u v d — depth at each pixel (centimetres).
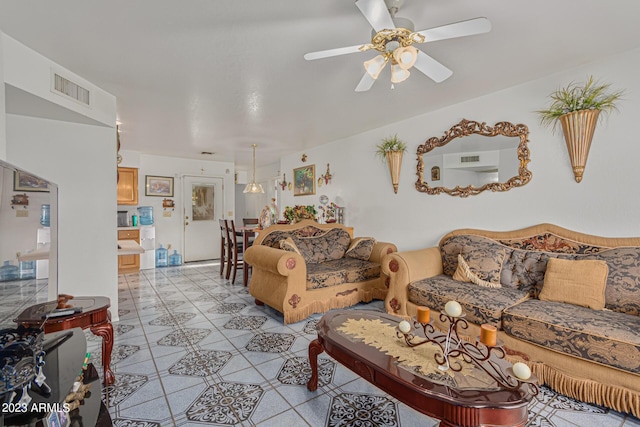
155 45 210
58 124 279
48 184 152
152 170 630
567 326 180
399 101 326
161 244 640
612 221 237
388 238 416
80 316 174
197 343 258
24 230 129
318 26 189
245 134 459
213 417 165
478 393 117
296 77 262
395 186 401
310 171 563
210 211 705
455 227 340
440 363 139
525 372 119
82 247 291
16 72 203
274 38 202
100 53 220
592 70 243
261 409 172
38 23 183
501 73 261
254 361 227
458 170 335
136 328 291
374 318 202
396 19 163
